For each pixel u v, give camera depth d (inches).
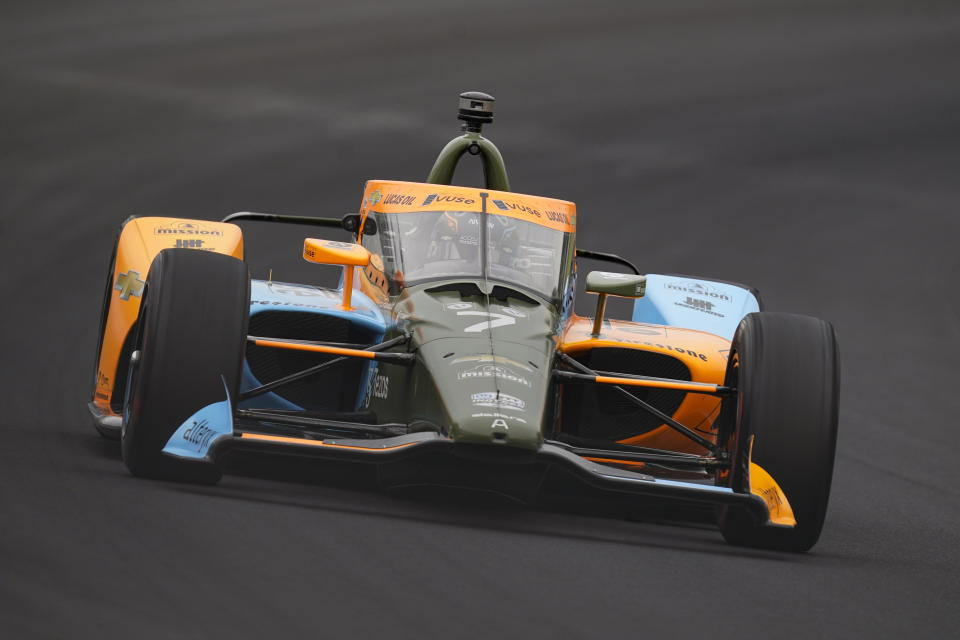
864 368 1925.4
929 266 2979.8
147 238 1106.7
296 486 922.7
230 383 860.6
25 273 1957.4
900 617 732.0
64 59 4498.0
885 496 1172.5
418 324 924.6
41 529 712.4
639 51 6018.7
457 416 826.8
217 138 3521.2
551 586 711.1
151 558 679.7
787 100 5354.3
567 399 1051.9
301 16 6063.0
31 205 2506.2
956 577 862.5
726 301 1249.4
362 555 730.8
